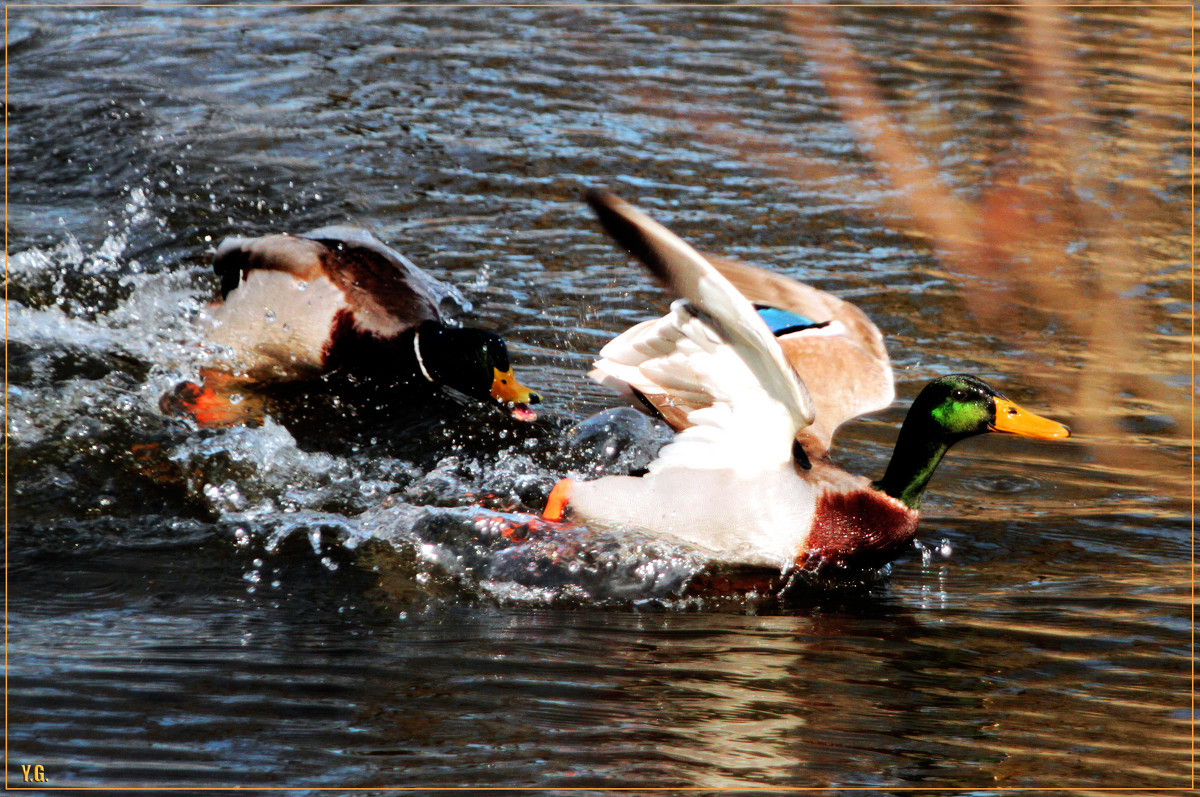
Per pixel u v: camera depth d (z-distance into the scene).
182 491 9.38
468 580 8.30
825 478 8.52
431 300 12.05
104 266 13.55
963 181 15.39
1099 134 9.41
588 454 10.45
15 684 6.57
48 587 7.89
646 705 6.55
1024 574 8.53
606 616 7.85
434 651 7.20
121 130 17.19
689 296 7.30
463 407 11.17
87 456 9.69
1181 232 14.91
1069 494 9.87
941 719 6.47
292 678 6.77
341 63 20.59
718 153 17.83
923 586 8.38
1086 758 6.07
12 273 13.06
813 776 5.83
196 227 14.79
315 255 11.56
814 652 7.32
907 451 8.55
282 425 10.60
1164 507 9.60
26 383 10.70
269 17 22.69
